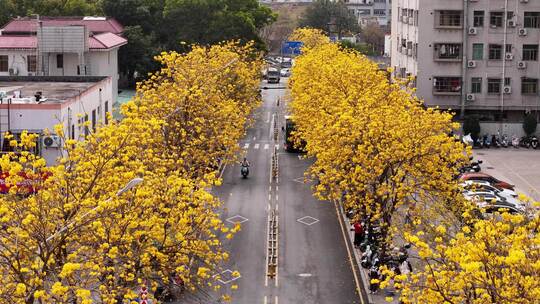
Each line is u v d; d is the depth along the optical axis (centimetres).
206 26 10988
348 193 4756
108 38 9138
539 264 2339
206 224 3356
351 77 6284
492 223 2684
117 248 2777
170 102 4919
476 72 8756
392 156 4269
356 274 4681
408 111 4719
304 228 5612
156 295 3738
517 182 6950
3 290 2406
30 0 11325
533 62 8750
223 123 5244
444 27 8681
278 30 19388
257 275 4634
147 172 3192
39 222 2659
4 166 2711
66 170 3039
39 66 8406
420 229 4372
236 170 7481
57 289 2289
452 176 4916
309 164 7800
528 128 8631
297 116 6581
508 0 8650
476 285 2634
